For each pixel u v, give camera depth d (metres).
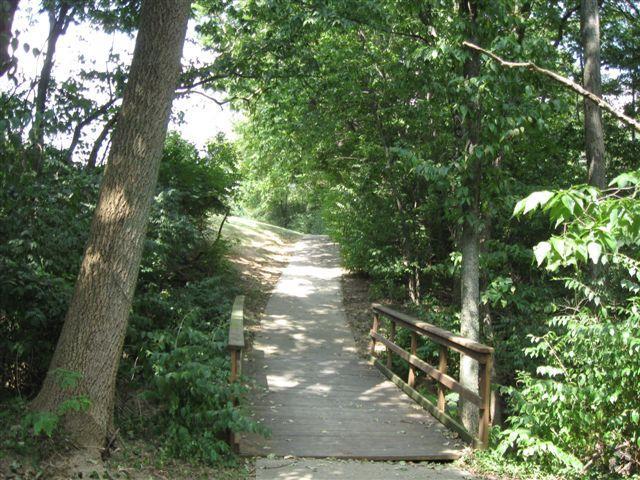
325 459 5.57
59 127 5.95
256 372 8.89
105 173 4.85
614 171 13.52
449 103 7.45
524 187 9.15
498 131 6.82
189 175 13.24
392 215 14.12
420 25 8.41
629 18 13.68
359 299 14.93
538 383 5.95
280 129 14.77
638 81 14.62
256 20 12.05
